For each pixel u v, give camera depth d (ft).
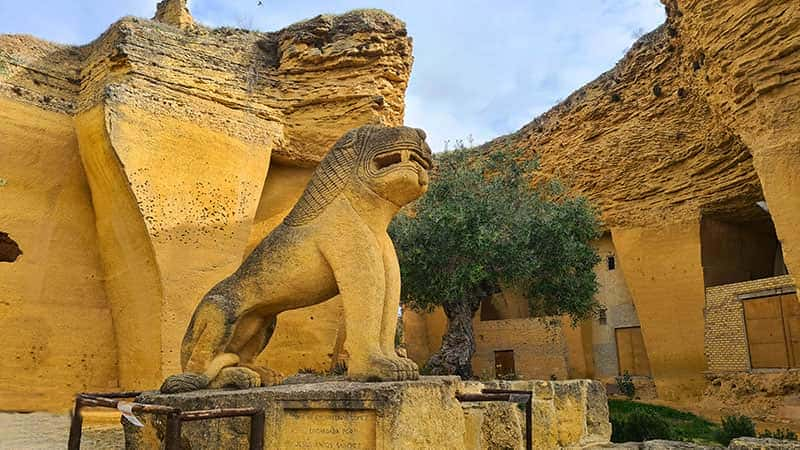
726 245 61.82
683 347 59.11
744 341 53.11
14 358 32.96
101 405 12.10
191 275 34.71
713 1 44.37
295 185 42.96
